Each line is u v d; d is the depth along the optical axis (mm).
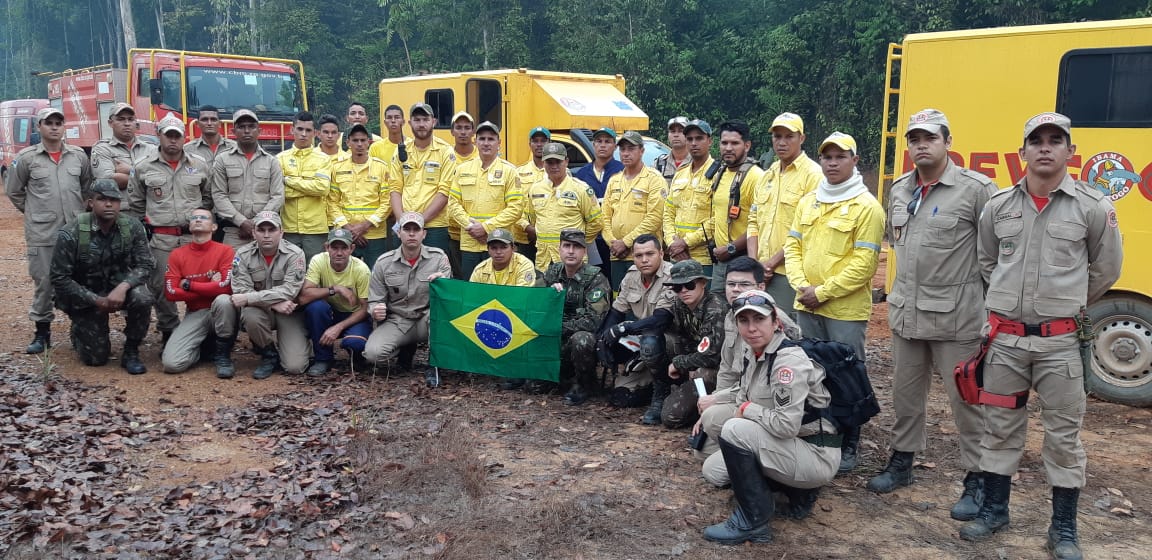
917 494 5457
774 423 4621
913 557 4625
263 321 7895
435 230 9195
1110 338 7539
